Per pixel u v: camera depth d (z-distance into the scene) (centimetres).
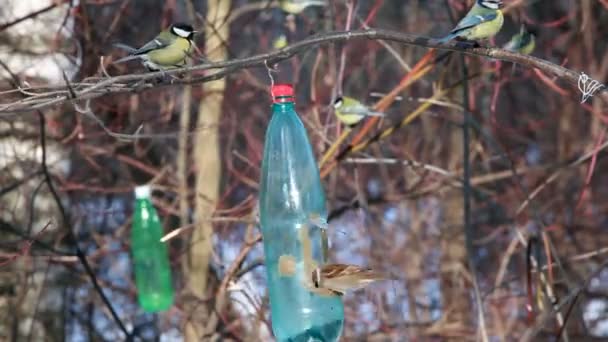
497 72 1103
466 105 1053
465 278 1392
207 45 1102
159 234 1080
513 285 1410
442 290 1435
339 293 643
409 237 1503
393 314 1348
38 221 1109
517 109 1670
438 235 1486
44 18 1081
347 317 1284
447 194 1475
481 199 1512
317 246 694
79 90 696
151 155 1370
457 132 1484
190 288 1127
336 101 1027
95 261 1334
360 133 1084
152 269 1074
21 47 1065
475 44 695
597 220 1524
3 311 1096
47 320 1120
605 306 1397
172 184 1295
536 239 1067
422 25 1585
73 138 1140
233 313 1191
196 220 1116
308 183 696
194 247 1128
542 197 1523
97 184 1322
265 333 1205
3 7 1072
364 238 1403
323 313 685
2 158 1095
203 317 1116
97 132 1190
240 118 1377
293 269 684
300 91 1341
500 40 1205
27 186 1103
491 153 1416
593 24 1555
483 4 795
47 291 1122
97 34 1212
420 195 1260
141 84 680
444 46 687
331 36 689
